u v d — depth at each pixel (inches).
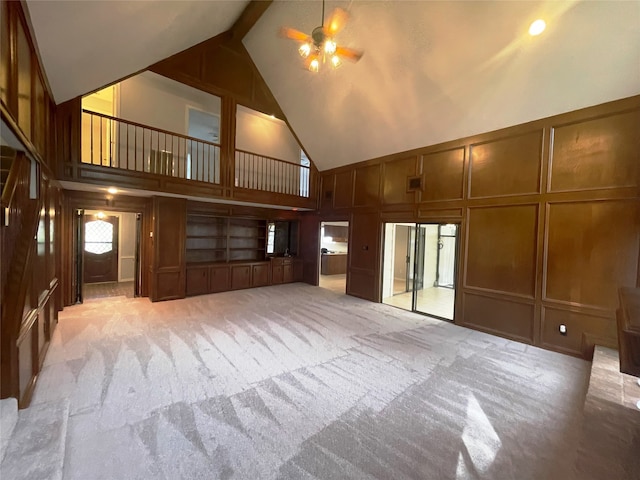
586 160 141.1
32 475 63.5
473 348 151.1
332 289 297.1
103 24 115.3
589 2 112.0
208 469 69.7
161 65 198.1
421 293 285.0
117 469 68.6
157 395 100.0
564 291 147.5
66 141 169.0
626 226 131.0
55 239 174.6
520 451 78.5
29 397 94.8
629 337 62.2
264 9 192.7
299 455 75.0
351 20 166.2
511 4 123.5
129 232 315.0
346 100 218.7
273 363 127.5
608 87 130.5
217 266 269.0
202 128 320.2
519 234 163.3
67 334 154.8
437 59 159.3
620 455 73.4
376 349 146.6
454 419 91.7
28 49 101.0
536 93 147.5
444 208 198.8
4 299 86.4
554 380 118.1
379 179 244.8
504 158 169.6
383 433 84.4
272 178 328.2
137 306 213.6
